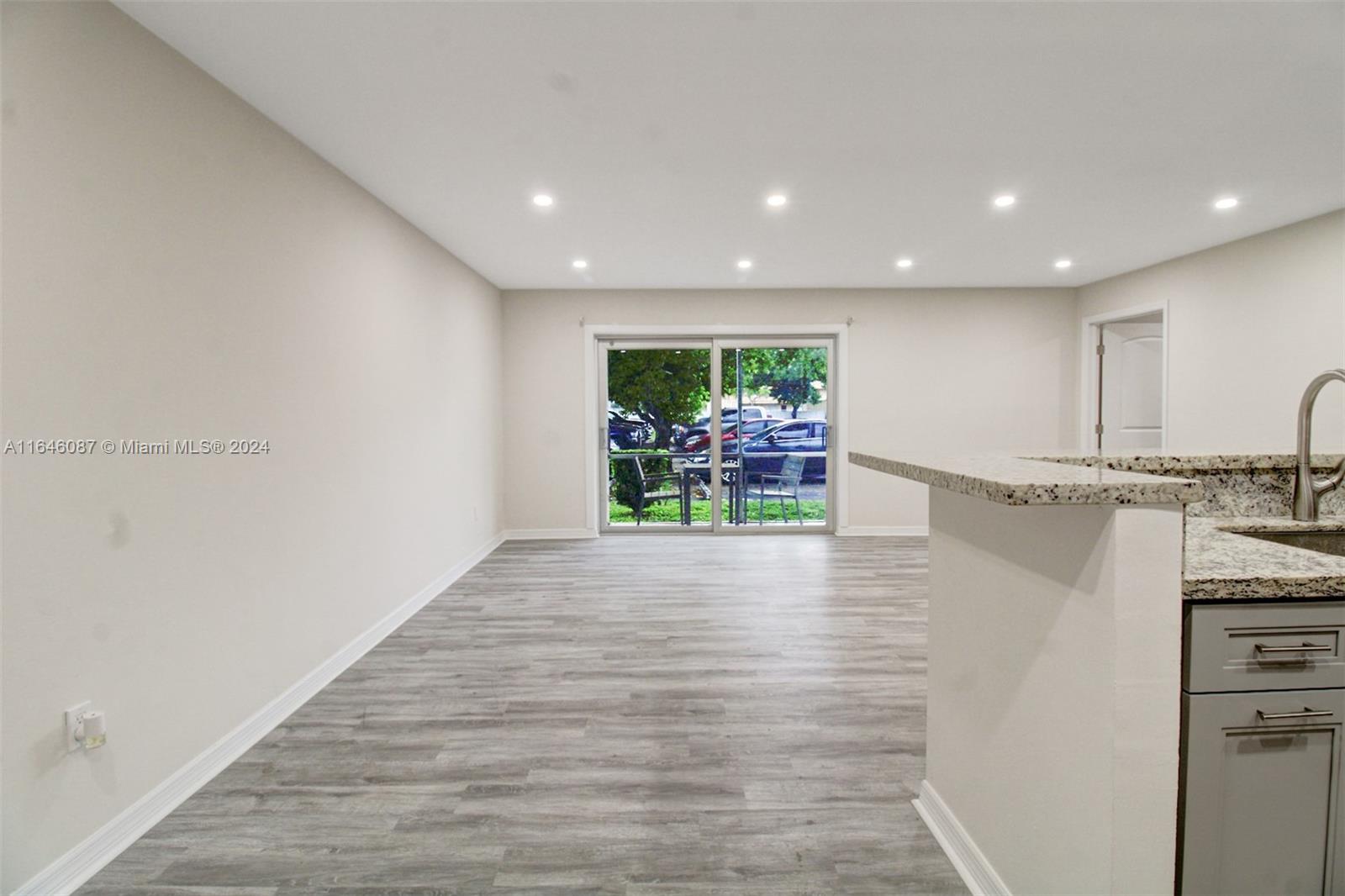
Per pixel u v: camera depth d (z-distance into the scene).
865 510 5.96
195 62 2.02
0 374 1.44
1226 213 3.63
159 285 1.88
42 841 1.51
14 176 1.46
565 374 5.84
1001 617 1.42
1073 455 1.91
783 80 2.18
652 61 2.06
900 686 2.66
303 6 1.74
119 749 1.72
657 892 1.51
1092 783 1.12
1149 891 1.08
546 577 4.48
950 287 5.79
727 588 4.18
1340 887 1.15
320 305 2.76
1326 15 1.81
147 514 1.82
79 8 1.62
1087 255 4.59
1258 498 1.91
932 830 1.73
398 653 3.08
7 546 1.45
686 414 6.03
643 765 2.06
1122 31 1.90
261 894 1.51
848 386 5.89
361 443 3.13
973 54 2.03
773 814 1.81
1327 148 2.75
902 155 2.80
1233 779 1.13
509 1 1.74
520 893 1.51
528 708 2.48
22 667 1.48
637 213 3.57
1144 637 1.06
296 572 2.55
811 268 5.02
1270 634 1.12
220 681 2.11
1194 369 4.55
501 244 4.19
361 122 2.45
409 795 1.91
